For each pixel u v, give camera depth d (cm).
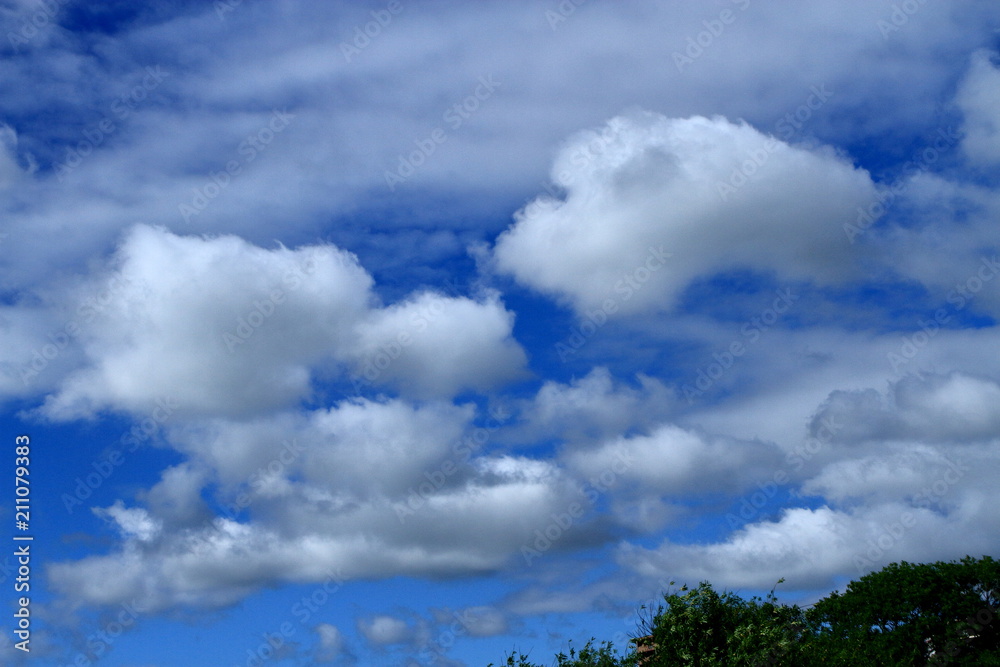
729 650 2395
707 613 2486
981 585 3391
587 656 2542
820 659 2467
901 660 3173
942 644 3294
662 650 2478
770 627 2469
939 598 3341
